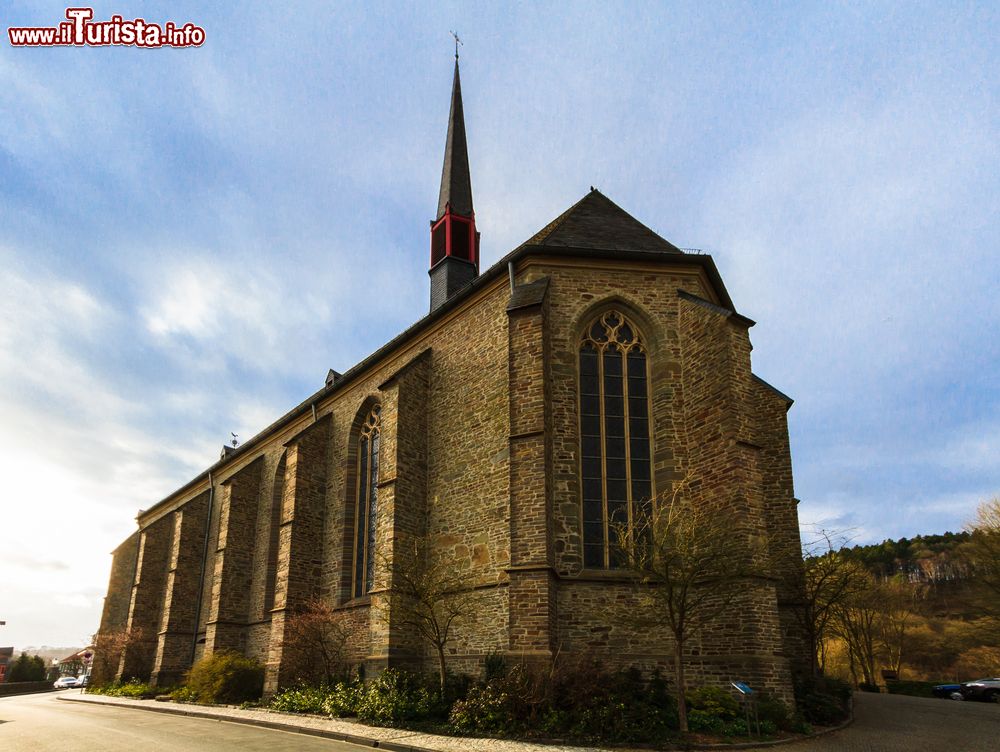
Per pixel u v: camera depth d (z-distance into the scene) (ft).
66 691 130.93
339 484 84.99
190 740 46.16
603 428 59.62
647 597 46.65
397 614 59.41
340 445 87.35
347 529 81.61
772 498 67.72
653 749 38.60
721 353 56.59
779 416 69.82
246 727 54.70
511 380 57.36
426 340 75.20
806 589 69.10
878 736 44.88
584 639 52.21
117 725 58.39
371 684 56.90
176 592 113.39
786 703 46.75
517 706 44.60
